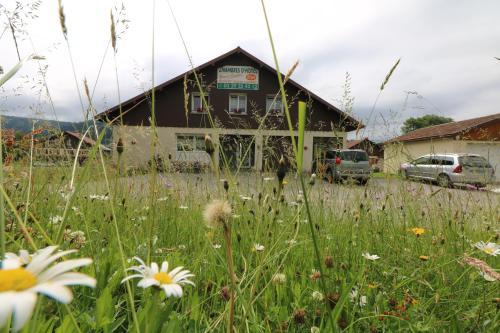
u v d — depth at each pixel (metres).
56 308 1.29
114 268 1.81
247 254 2.14
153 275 0.92
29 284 0.45
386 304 1.79
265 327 1.46
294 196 3.21
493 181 4.12
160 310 1.17
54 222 2.14
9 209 1.87
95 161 2.30
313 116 22.20
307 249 2.49
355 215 3.21
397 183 4.14
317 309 1.64
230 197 2.47
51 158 3.09
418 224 3.38
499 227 3.23
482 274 1.66
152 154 1.73
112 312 1.41
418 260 2.27
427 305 1.67
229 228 0.93
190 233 2.75
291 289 1.85
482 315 1.61
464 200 3.86
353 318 1.51
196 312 1.44
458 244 2.71
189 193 3.34
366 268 2.15
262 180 2.94
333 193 3.88
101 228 2.22
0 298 0.40
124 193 3.01
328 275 1.84
